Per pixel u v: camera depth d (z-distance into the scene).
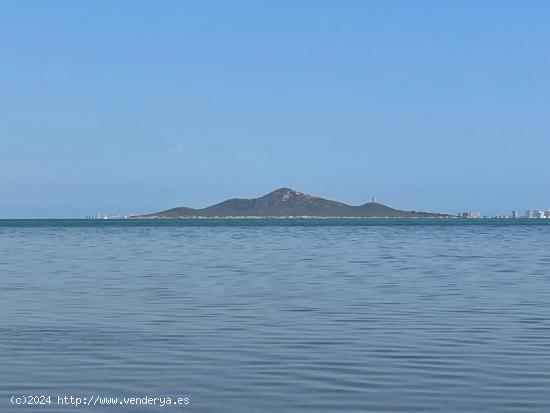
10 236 169.38
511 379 23.56
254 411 20.30
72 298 44.88
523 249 105.00
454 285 52.78
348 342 29.83
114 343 29.61
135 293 47.78
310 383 23.12
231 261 79.88
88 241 139.12
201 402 21.11
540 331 32.44
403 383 23.09
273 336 31.30
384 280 56.72
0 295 46.47
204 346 28.97
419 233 188.62
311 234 181.88
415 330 32.78
